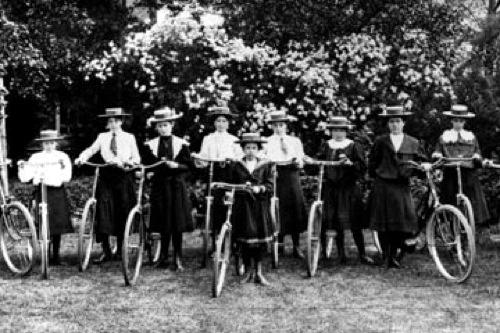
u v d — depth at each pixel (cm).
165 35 1102
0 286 696
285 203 824
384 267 783
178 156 780
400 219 751
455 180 812
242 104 1095
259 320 571
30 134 1591
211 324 560
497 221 1000
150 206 780
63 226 787
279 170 833
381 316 580
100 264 808
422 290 670
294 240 846
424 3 1166
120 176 799
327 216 788
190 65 1099
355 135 1097
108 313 596
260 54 1099
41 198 781
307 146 1142
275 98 1120
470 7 1280
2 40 1180
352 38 1127
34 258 736
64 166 795
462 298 637
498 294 650
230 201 673
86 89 1398
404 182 765
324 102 1098
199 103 1050
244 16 1194
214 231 817
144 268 787
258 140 700
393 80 1150
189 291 673
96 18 1488
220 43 1091
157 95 1109
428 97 1143
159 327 554
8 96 1493
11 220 761
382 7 1164
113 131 820
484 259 813
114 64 1122
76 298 646
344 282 708
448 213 760
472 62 1113
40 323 568
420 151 773
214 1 1225
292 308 608
